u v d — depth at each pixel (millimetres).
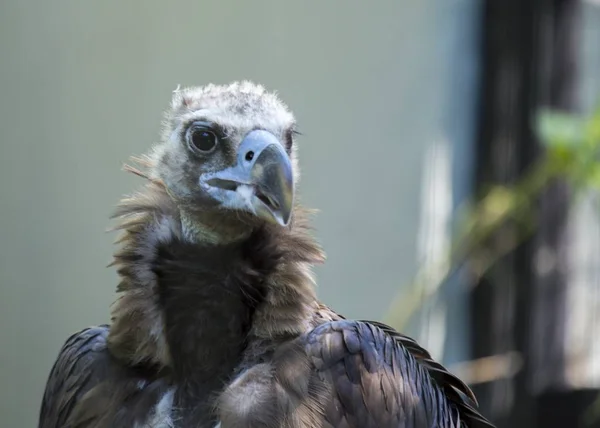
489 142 12352
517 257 12438
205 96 5945
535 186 11961
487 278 12438
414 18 12078
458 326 12492
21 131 11828
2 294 11938
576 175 11195
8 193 11891
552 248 12484
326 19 11672
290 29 11523
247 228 5637
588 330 12633
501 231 12477
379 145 12000
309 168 11609
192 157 5750
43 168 11797
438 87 12281
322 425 5129
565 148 11016
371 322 6152
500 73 12305
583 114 12539
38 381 11812
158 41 11406
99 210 11562
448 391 6270
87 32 11586
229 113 5715
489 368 12383
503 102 12312
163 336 5484
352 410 5227
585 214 12578
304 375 5215
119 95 11492
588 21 12500
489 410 12477
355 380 5281
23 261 11898
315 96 11656
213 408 5254
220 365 5461
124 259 5691
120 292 5750
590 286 12633
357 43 11812
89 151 11609
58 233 11789
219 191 5625
